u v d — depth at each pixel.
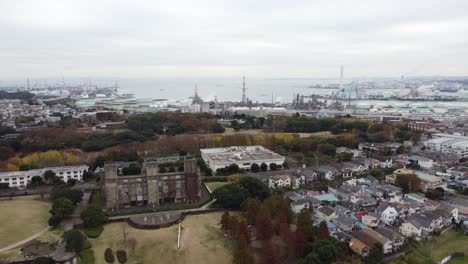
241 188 185.62
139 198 189.62
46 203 191.38
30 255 134.00
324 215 166.62
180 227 161.12
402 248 142.88
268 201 162.75
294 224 157.88
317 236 138.25
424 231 154.25
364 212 174.50
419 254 139.62
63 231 158.38
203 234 155.00
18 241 148.75
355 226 159.62
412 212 175.75
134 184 188.38
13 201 193.88
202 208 184.38
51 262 128.25
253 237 148.00
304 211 151.88
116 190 183.12
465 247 145.62
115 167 182.12
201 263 133.00
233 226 147.38
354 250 137.38
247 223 157.50
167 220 166.25
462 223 165.75
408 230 155.12
